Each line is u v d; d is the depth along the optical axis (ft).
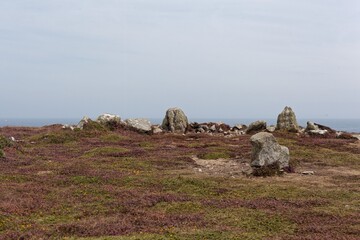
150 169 112.98
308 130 211.41
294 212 71.92
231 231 60.64
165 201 79.51
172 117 219.61
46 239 56.65
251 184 96.02
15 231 59.98
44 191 85.05
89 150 142.61
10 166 110.01
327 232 61.11
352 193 87.92
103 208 73.77
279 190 89.97
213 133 219.00
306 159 131.03
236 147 153.79
